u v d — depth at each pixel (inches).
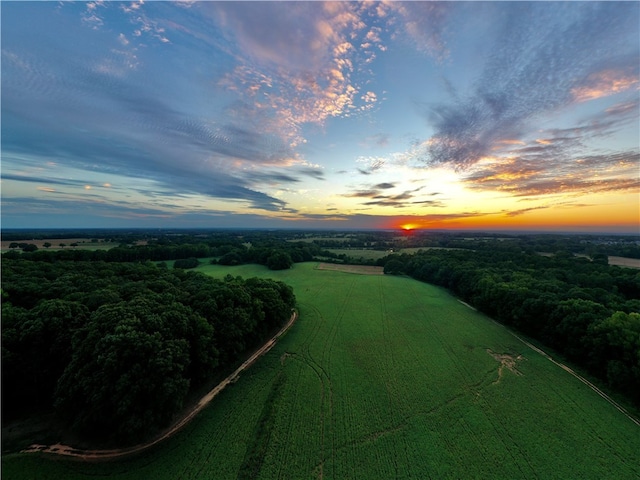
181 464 902.4
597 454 971.3
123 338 1026.7
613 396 1288.1
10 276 1743.4
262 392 1286.9
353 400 1232.8
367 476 871.1
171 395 1018.1
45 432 1002.7
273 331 1983.3
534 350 1759.4
